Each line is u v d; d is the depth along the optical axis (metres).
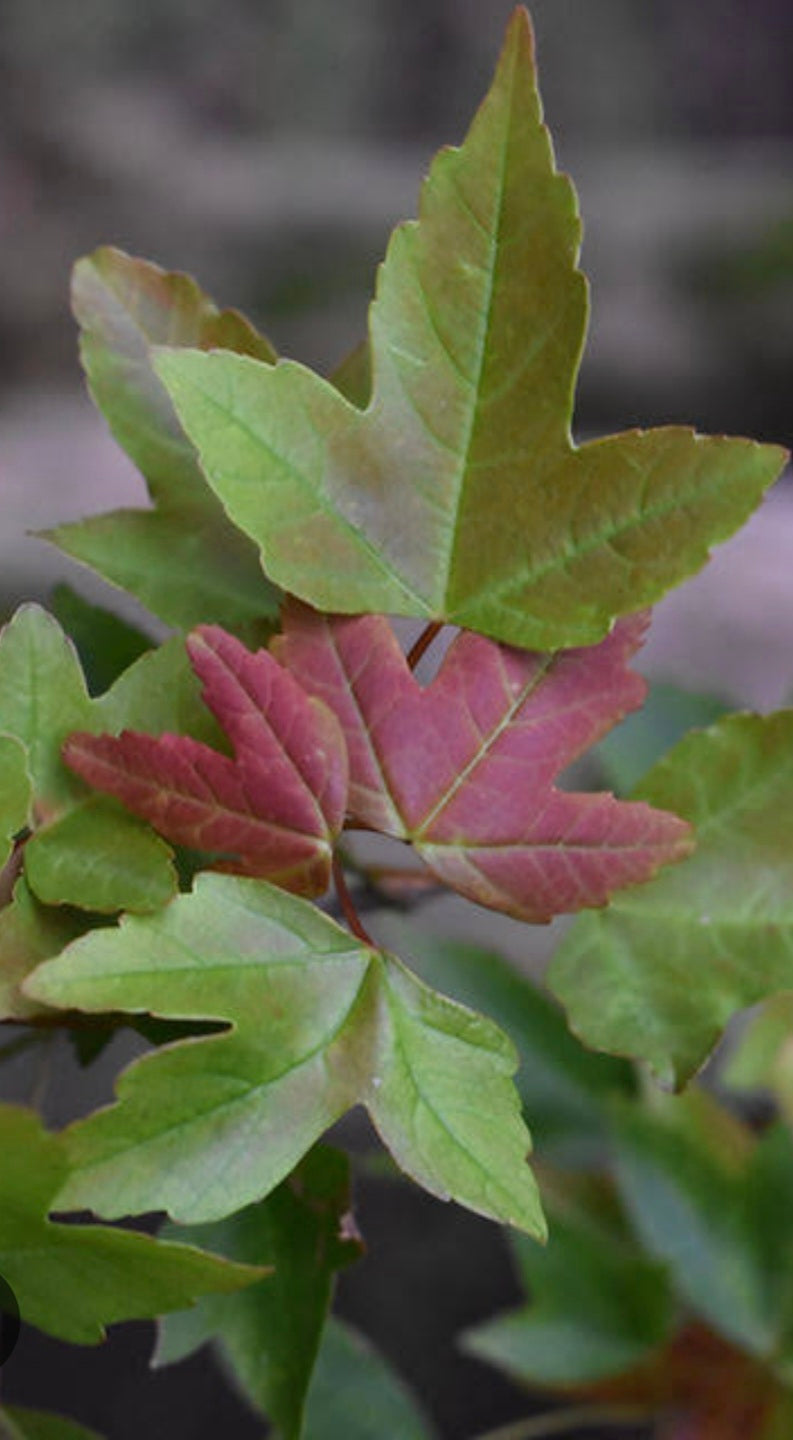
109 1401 1.08
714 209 2.97
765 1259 0.57
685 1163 0.57
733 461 0.38
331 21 3.44
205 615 0.41
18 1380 1.07
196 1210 0.36
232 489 0.38
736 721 0.40
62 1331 0.37
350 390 0.41
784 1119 0.54
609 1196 0.61
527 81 0.38
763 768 0.40
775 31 3.65
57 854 0.37
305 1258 0.40
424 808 0.38
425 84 3.54
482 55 3.56
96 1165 0.36
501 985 0.55
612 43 3.65
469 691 0.38
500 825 0.38
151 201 3.01
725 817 0.40
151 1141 0.36
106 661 0.44
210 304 0.41
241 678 0.37
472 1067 0.37
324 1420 0.47
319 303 2.96
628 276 2.91
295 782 0.37
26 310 2.80
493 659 0.38
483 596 0.38
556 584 0.38
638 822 0.38
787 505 1.45
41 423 1.83
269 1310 0.40
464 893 0.38
